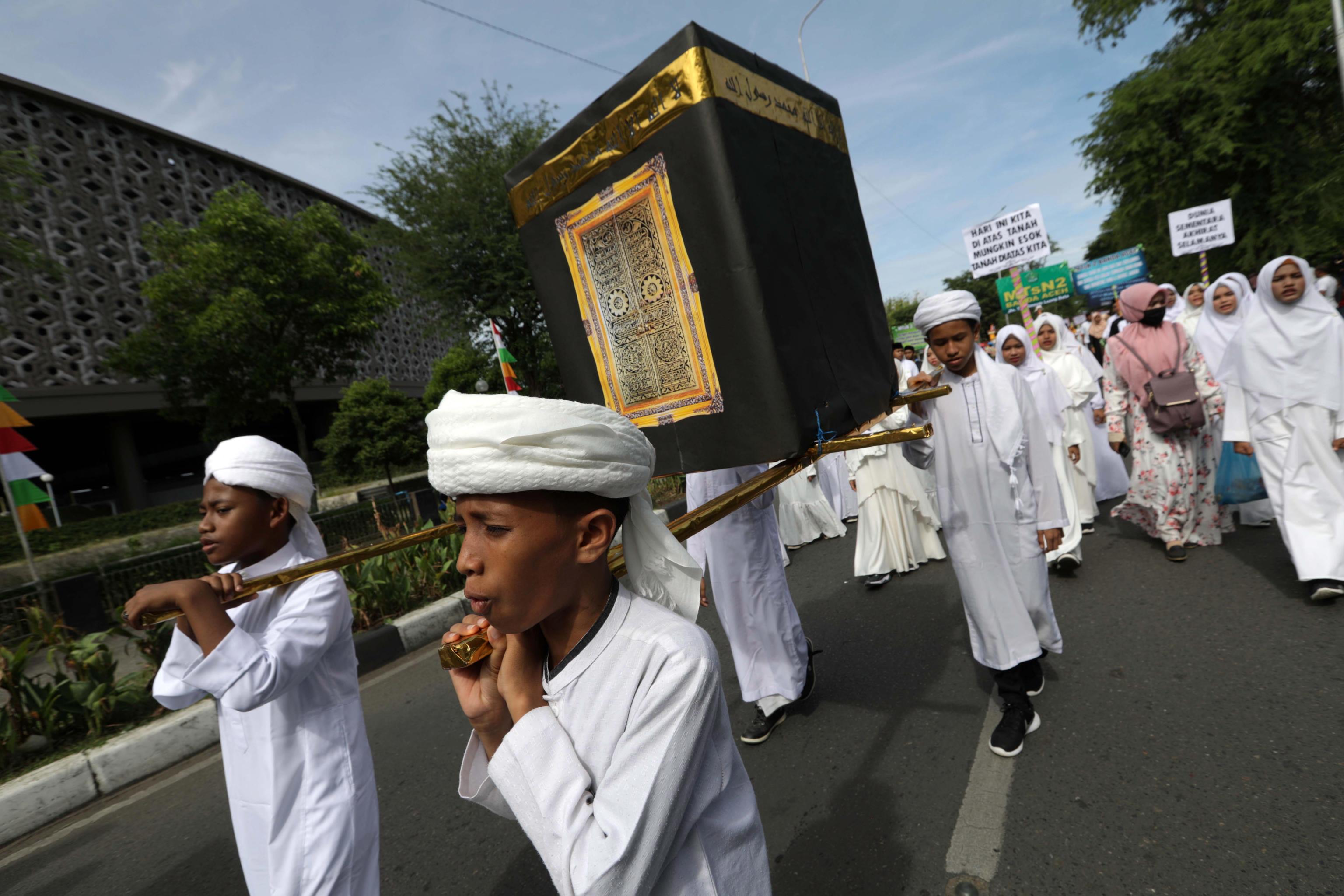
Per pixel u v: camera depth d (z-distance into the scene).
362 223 38.25
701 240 1.59
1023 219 9.05
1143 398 4.76
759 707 3.34
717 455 1.68
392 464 17.55
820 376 1.68
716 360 1.63
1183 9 20.27
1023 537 2.83
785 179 1.73
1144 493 4.87
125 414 26.44
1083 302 35.22
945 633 4.16
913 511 5.48
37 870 3.31
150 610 1.38
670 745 0.87
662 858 0.86
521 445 0.81
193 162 28.66
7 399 6.81
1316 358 3.72
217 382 16.22
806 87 1.96
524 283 17.23
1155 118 18.91
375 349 36.97
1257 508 5.12
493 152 17.28
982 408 2.84
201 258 15.16
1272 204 18.44
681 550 1.05
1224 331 5.77
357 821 1.67
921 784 2.78
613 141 1.70
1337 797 2.30
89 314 24.23
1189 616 3.84
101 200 25.03
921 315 2.90
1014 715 2.92
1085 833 2.36
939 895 2.20
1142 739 2.80
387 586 5.95
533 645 0.98
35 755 4.09
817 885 2.35
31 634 6.16
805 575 5.91
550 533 0.87
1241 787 2.44
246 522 1.70
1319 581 3.68
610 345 1.87
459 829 3.04
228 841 3.27
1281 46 16.41
